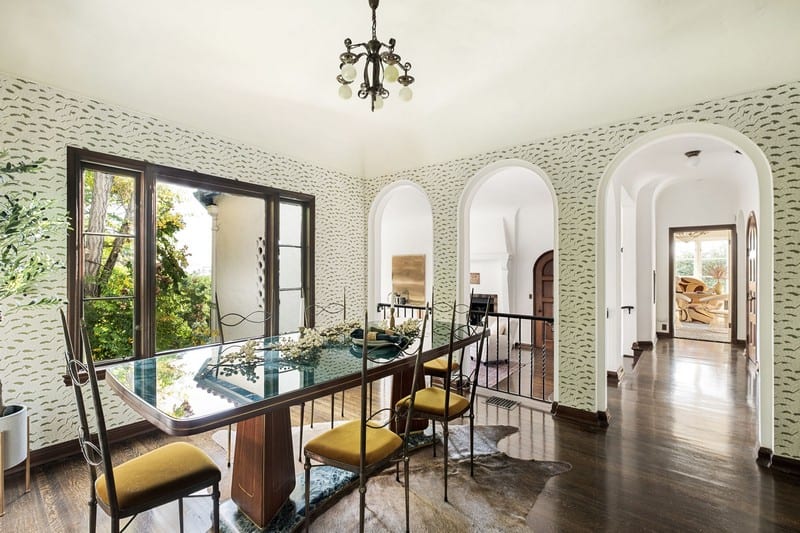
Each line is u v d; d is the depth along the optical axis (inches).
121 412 122.9
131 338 127.8
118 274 125.3
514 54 112.9
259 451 81.8
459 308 173.6
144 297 128.0
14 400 103.7
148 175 128.5
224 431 130.2
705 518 84.5
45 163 108.0
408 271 377.1
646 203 271.4
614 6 92.0
